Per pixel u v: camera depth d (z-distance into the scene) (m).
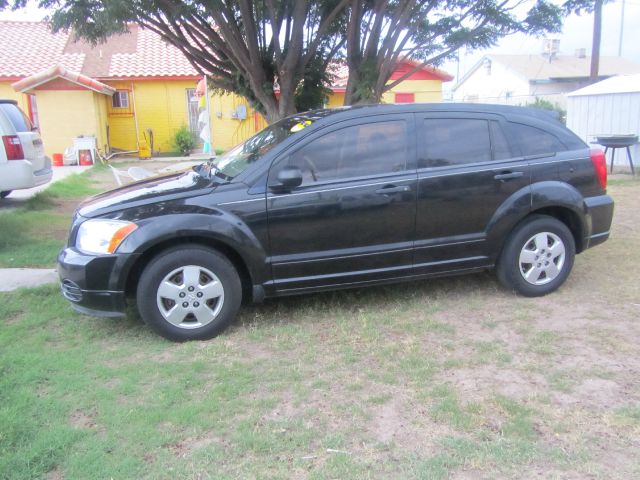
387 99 24.59
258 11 8.29
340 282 4.75
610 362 3.97
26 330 4.69
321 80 10.09
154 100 22.58
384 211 4.70
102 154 19.92
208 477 2.83
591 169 5.30
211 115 22.94
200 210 4.36
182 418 3.33
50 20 7.66
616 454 2.96
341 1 8.13
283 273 4.59
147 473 2.86
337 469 2.87
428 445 3.07
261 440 3.11
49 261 6.79
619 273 5.89
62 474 2.86
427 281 5.79
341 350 4.25
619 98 13.92
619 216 8.57
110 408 3.45
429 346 4.29
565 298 5.22
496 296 5.31
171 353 4.26
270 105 8.55
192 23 8.21
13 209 9.91
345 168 4.68
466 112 5.04
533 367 3.92
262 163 4.57
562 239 5.21
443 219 4.88
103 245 4.29
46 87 18.98
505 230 5.05
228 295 4.48
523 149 5.14
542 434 3.15
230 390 3.66
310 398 3.57
